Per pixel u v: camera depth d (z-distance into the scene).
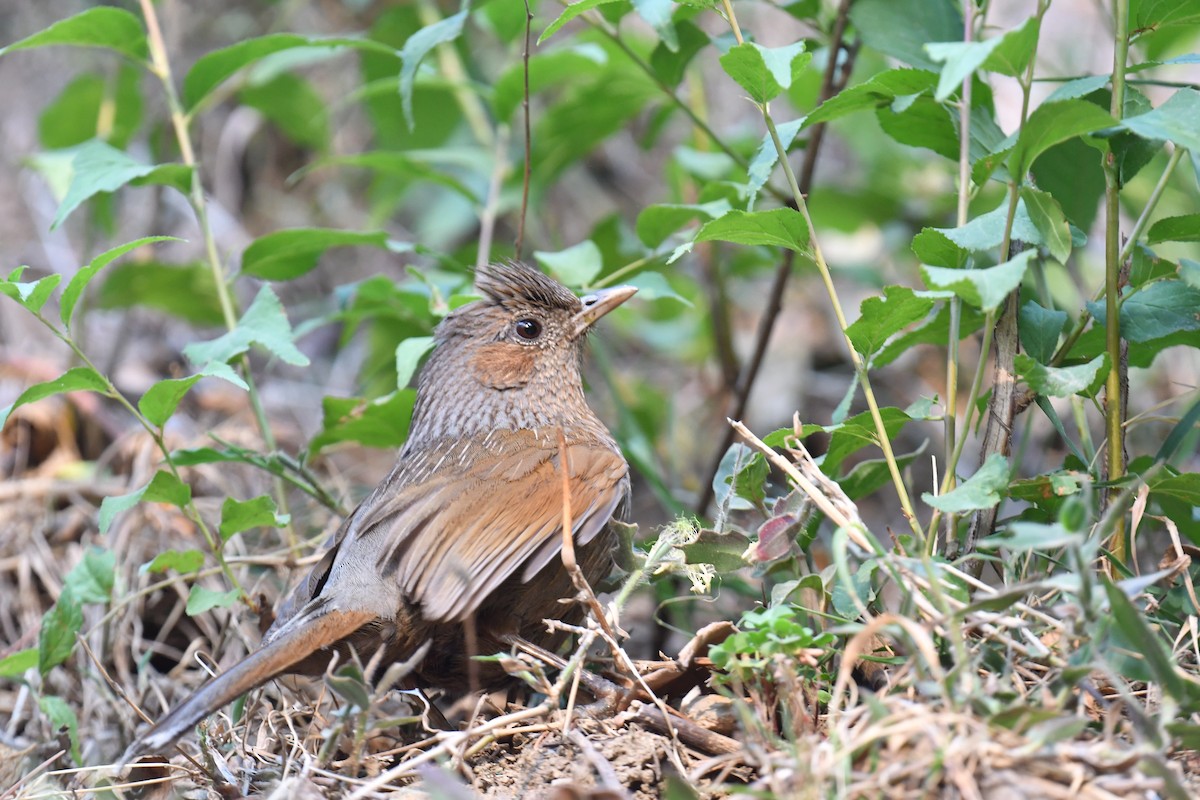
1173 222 7.57
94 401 13.28
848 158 17.08
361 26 17.91
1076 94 7.66
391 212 16.67
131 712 10.04
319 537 10.89
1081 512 5.95
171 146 16.62
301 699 9.41
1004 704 6.19
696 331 15.16
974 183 7.95
